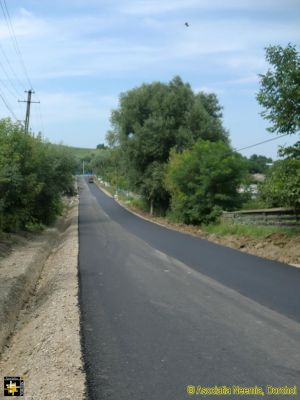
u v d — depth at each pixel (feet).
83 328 25.88
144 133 151.94
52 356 21.95
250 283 36.70
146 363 20.36
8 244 67.72
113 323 26.81
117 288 36.68
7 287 38.50
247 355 20.93
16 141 88.33
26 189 84.33
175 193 122.42
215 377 18.56
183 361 20.43
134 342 23.30
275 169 59.31
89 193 311.68
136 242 70.59
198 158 108.99
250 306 29.60
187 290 35.14
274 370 19.12
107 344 23.08
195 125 151.84
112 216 146.92
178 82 167.02
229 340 23.11
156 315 28.35
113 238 77.71
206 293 33.86
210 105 176.45
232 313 28.14
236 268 44.32
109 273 43.80
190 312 28.76
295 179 55.21
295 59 54.70
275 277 39.06
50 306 32.19
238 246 62.64
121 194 276.82
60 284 39.40
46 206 107.76
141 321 27.09
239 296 32.45
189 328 25.39
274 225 76.38
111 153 185.16
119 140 169.37
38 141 106.11
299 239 57.82
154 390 17.58
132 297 33.40
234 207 103.71
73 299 33.17
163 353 21.56
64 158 119.14
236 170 103.91
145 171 155.63
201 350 21.77
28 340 26.37
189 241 71.56
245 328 25.04
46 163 104.32
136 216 147.84
